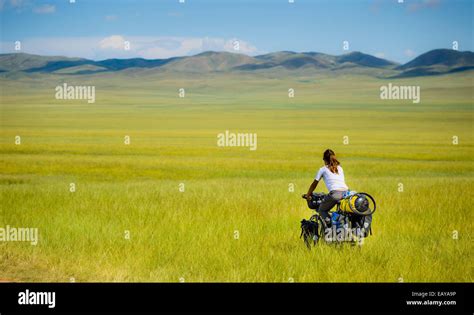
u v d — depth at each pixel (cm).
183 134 9100
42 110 17938
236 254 1058
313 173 3872
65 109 18900
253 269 961
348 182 2388
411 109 17950
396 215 1436
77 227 1293
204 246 1114
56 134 8462
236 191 2039
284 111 18288
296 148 6419
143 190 2050
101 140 7331
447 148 6241
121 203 1658
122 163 4381
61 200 1714
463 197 1739
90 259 1054
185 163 4497
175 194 1894
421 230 1266
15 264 1058
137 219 1392
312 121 13438
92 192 1931
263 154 5616
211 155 5456
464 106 18938
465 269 951
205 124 12394
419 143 7112
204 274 965
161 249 1096
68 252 1109
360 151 5841
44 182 3036
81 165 4153
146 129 10481
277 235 1226
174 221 1362
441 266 961
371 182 2389
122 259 1045
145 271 991
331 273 923
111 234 1230
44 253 1113
